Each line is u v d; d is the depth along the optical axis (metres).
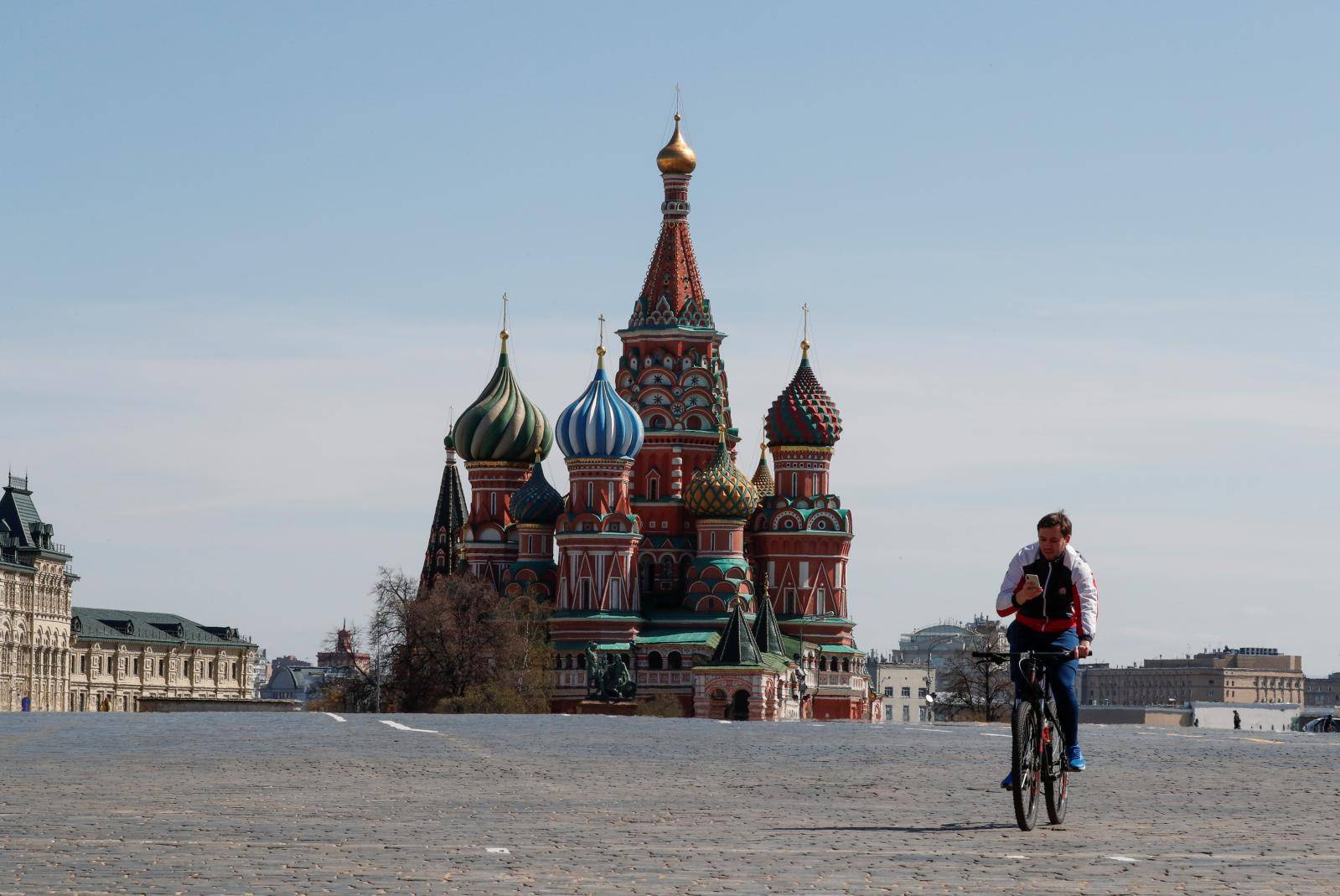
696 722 56.72
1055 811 24.52
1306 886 18.89
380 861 20.59
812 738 44.53
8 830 23.20
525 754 37.69
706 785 30.28
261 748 39.03
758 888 18.69
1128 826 24.39
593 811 25.94
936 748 40.62
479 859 20.75
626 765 34.56
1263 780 31.41
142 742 41.38
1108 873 19.80
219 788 29.25
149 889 18.44
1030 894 18.28
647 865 20.31
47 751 37.72
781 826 24.12
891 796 28.50
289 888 18.58
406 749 38.72
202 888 18.55
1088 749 39.28
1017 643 25.64
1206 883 19.11
